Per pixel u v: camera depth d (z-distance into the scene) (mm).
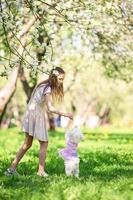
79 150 21125
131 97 76375
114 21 15773
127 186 9758
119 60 22875
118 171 12539
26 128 11586
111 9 14445
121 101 79688
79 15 14469
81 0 13539
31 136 11648
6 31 11602
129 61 22141
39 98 11484
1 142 28359
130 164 14625
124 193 9125
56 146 23922
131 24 15781
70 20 14180
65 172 12250
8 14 11680
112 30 17188
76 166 11320
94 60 24234
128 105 83875
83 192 9180
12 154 18375
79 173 12195
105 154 18000
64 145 24922
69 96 72562
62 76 11469
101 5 14109
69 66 29594
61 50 25625
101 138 33156
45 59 11461
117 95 73375
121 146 23281
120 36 18547
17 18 12219
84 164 14484
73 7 13602
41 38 16062
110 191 9266
